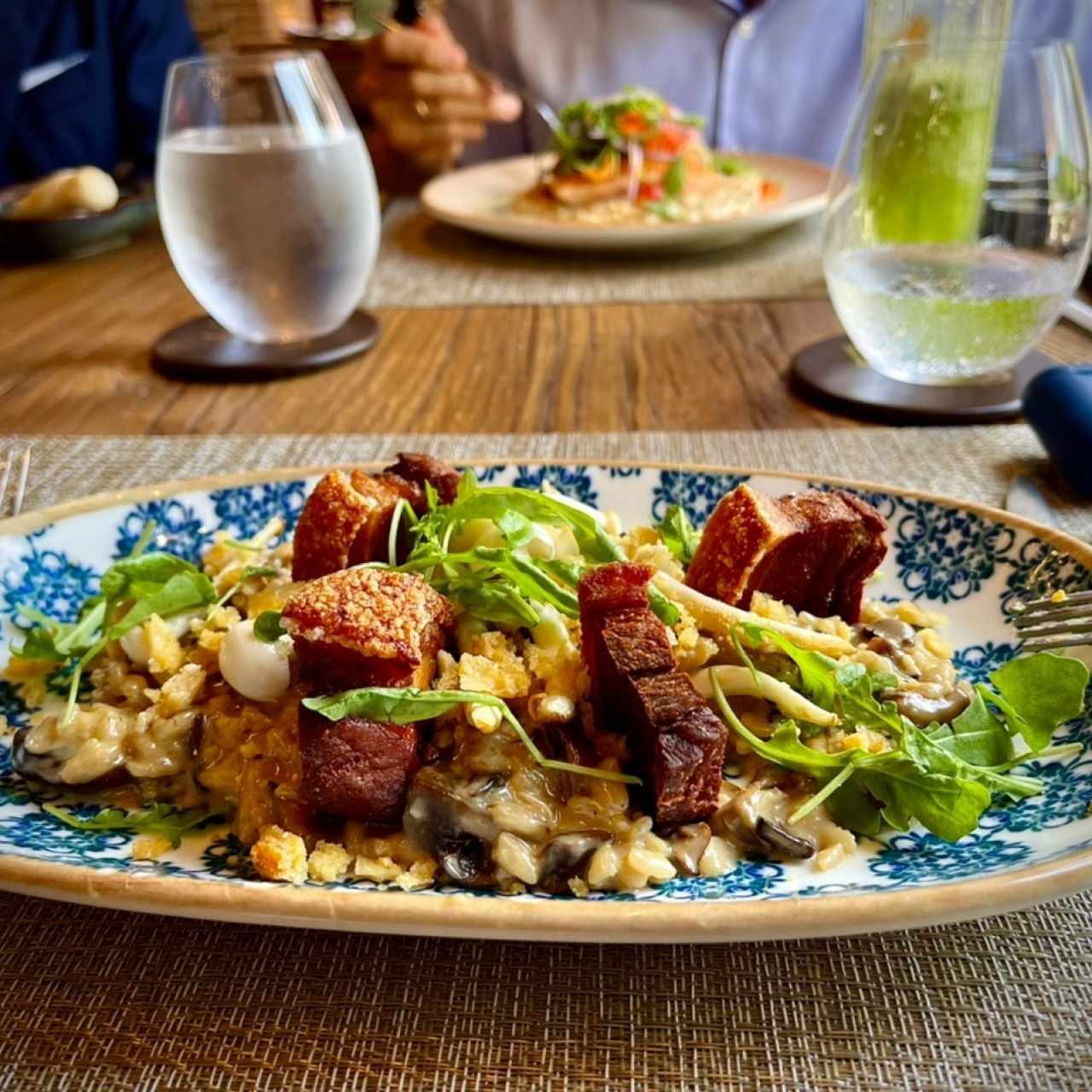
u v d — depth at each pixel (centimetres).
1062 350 53
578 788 27
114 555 36
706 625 30
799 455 44
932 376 49
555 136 77
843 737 28
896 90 49
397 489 33
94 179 71
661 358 54
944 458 43
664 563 32
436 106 91
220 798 28
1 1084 22
